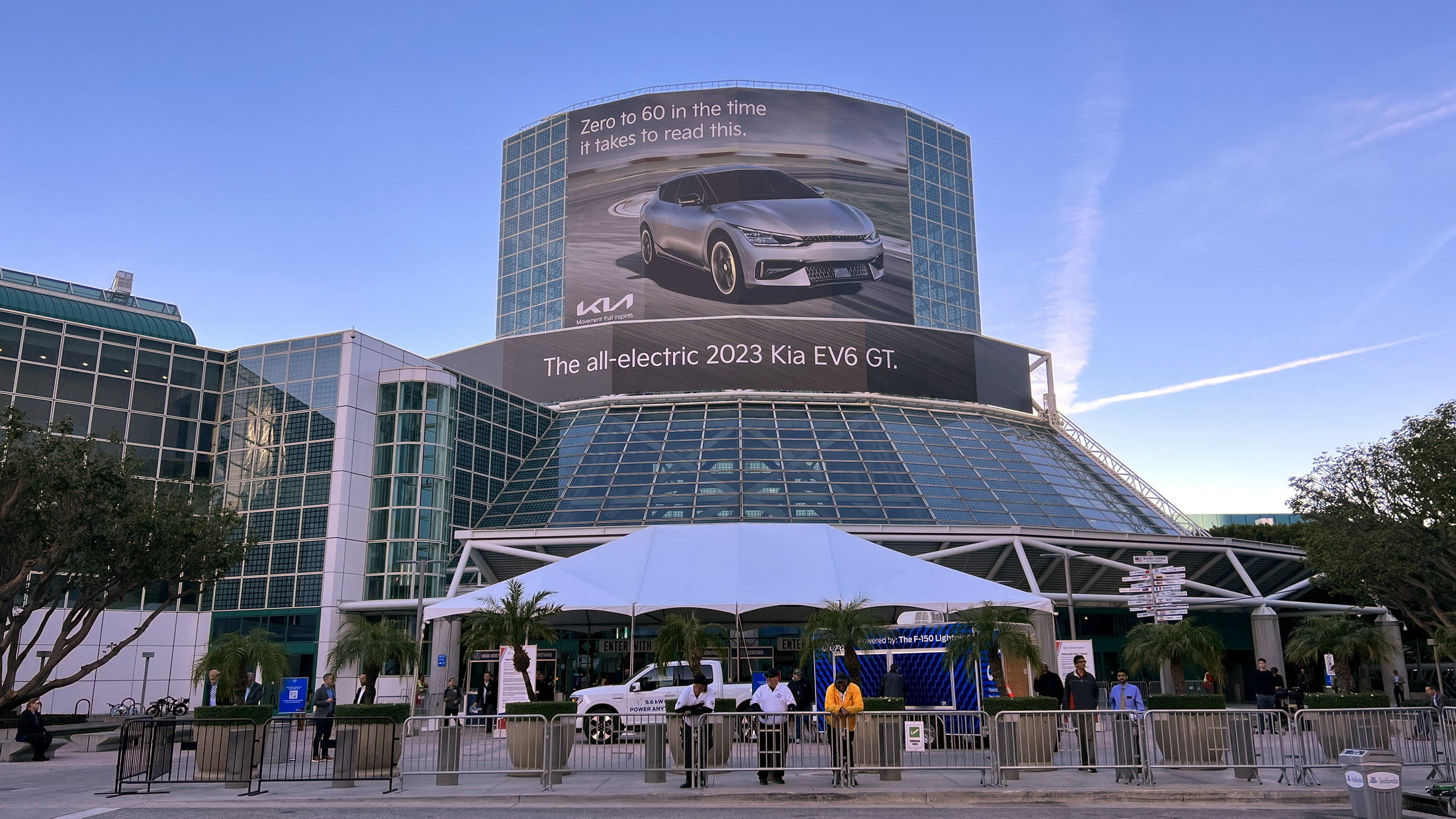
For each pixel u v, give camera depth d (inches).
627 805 642.2
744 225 2888.8
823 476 2062.0
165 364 2021.4
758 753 715.4
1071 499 2126.0
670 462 2149.4
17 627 1179.3
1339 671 1678.2
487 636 1042.1
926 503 1975.9
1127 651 1585.9
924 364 2498.8
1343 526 1549.0
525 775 783.7
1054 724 732.7
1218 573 1975.9
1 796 692.1
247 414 2003.0
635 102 3080.7
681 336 2480.3
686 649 1128.8
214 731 785.6
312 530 1868.8
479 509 2073.1
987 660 1043.9
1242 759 713.6
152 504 1246.9
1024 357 2645.2
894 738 721.0
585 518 1975.9
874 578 1035.3
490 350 2573.8
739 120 3043.8
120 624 1834.4
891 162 3120.1
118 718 1583.4
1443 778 725.9
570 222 3034.0
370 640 1519.4
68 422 1177.4
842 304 2886.3
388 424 1972.2
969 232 3420.3
